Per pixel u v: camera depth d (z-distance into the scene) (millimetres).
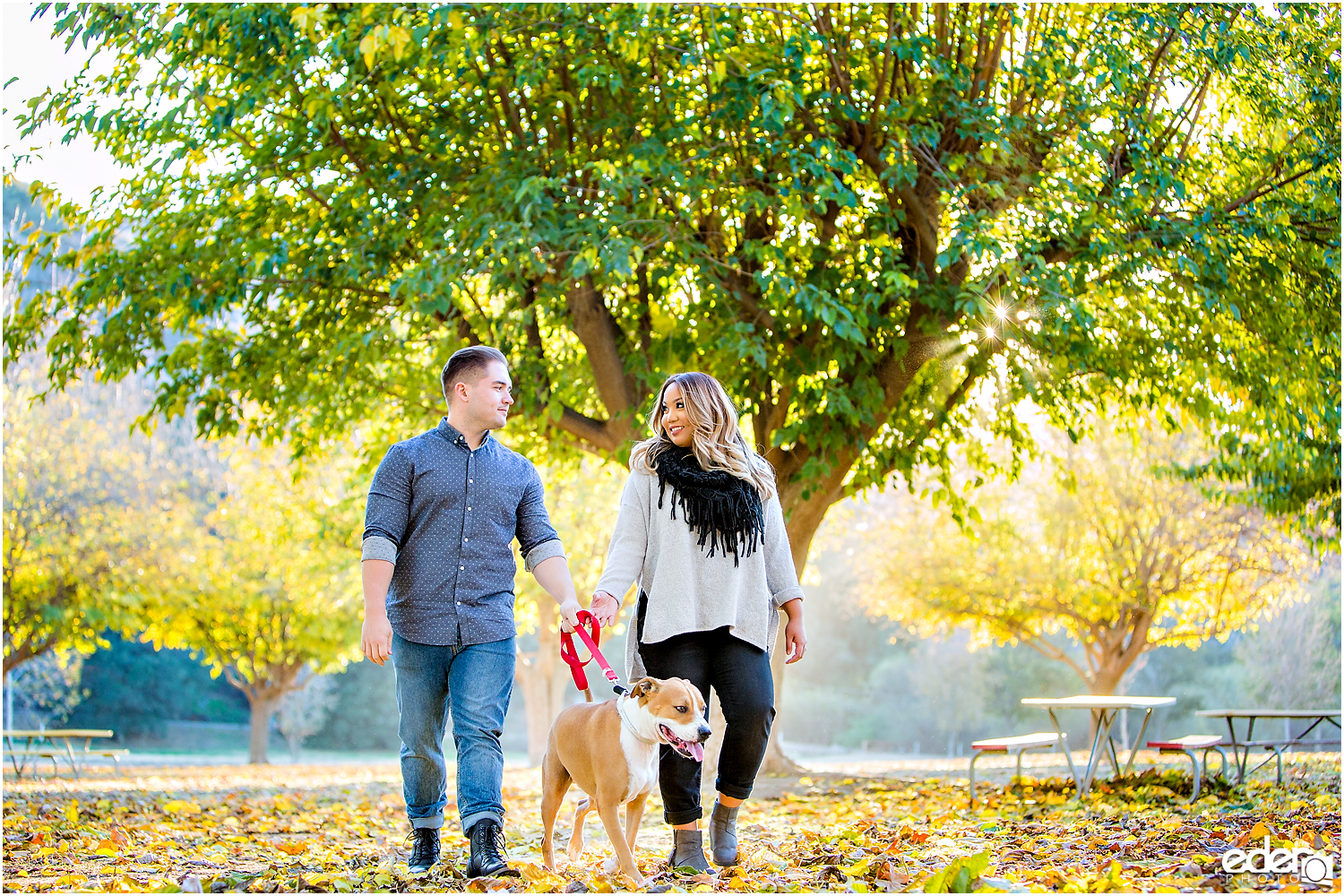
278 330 8844
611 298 8992
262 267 7691
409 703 3736
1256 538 16875
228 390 9164
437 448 3752
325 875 3611
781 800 8070
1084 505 18016
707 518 3482
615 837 3262
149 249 8477
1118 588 18281
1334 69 7836
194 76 8078
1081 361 7836
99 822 6211
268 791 10023
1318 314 8117
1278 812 5137
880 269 7793
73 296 8766
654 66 7562
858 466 8695
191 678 49438
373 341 7887
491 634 3730
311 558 19188
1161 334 8508
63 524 17719
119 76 8055
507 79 7516
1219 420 9250
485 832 3463
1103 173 7637
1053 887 3191
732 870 3414
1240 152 8289
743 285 8273
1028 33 7840
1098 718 7582
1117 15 7395
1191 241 7395
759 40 7617
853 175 7562
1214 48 7371
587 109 7996
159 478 19766
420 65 7109
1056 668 38438
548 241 6922
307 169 8109
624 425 8594
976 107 7293
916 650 42125
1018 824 5371
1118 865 3246
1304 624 17031
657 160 7070
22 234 8922
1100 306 8469
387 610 3771
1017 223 7633
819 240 8328
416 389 9773
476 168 8086
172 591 18781
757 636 3525
